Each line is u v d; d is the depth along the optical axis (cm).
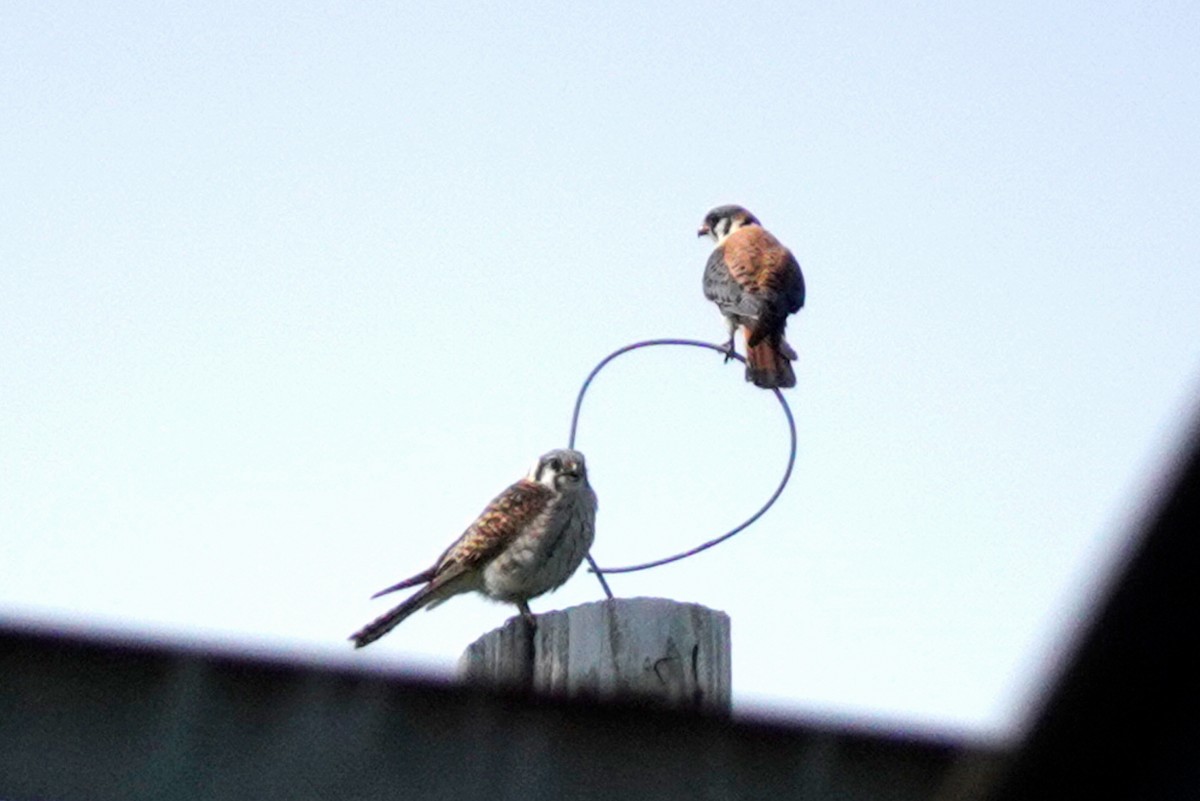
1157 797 480
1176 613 477
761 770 598
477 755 594
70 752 572
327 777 584
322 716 589
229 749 581
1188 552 474
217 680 586
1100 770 483
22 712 573
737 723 603
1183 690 479
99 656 581
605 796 593
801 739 600
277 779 580
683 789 596
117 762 574
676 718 603
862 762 595
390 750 590
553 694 602
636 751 599
